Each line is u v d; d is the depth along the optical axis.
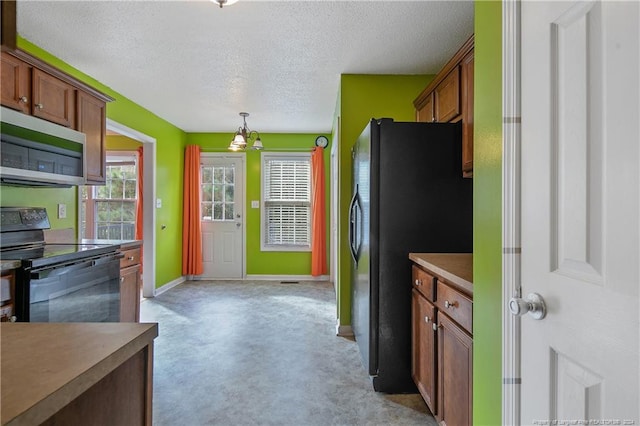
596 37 0.73
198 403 2.03
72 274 2.13
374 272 2.20
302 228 5.50
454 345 1.50
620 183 0.67
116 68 2.97
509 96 0.99
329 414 1.93
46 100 2.33
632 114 0.65
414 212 2.18
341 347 2.86
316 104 3.99
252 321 3.50
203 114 4.42
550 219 0.85
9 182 2.37
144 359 0.90
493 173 1.10
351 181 3.15
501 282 1.04
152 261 4.43
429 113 2.68
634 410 0.63
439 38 2.46
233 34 2.39
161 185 4.65
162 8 2.07
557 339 0.83
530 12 0.93
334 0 2.00
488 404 1.13
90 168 2.78
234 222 5.47
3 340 0.81
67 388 0.61
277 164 5.47
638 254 0.63
